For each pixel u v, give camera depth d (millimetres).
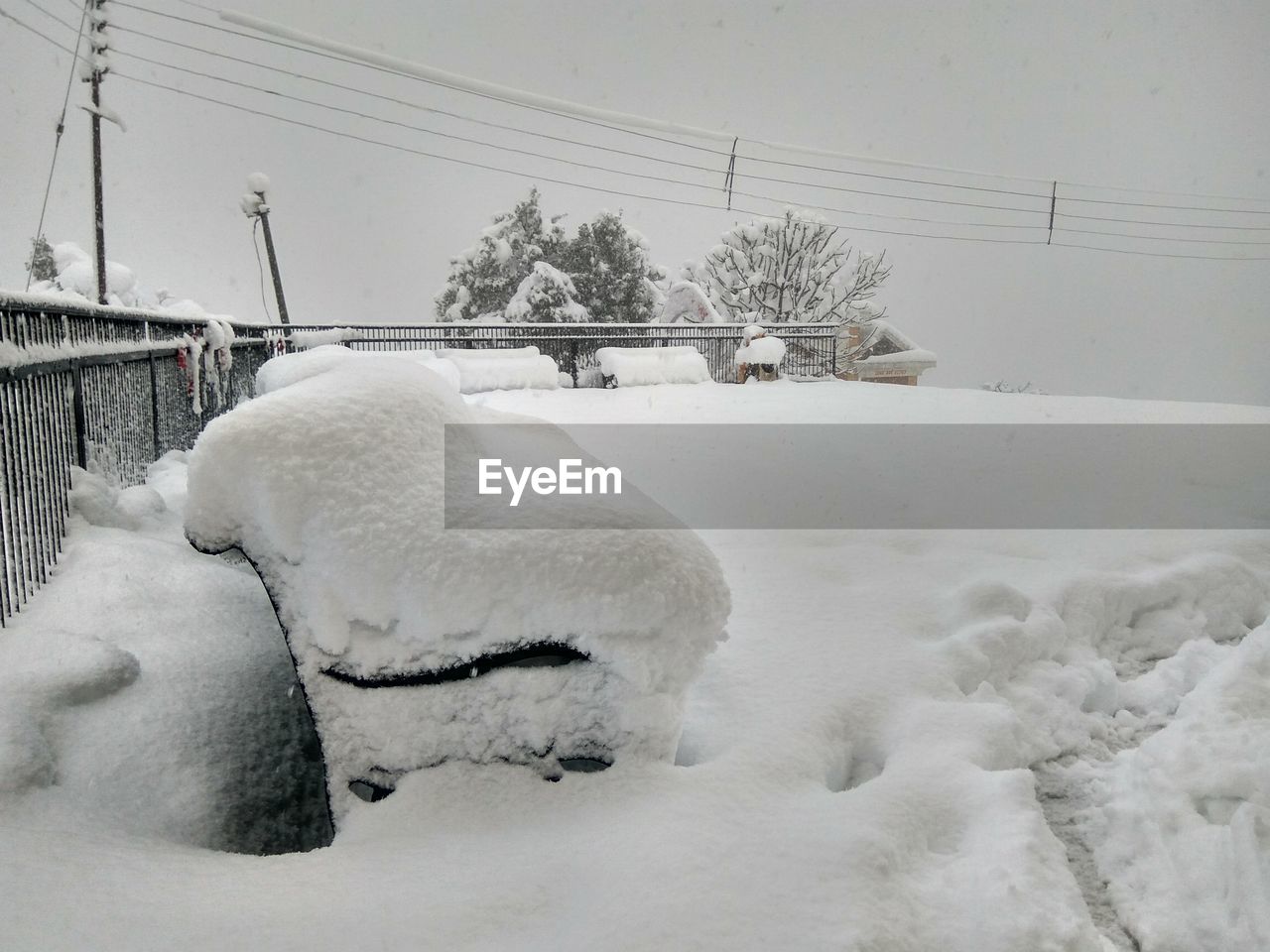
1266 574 5305
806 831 2441
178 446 8258
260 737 3184
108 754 2807
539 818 2561
